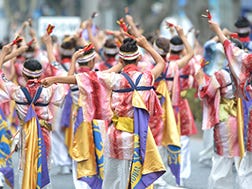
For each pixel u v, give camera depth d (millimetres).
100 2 83125
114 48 29297
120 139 21250
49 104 22469
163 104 26172
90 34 31766
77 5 100500
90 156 24969
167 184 27094
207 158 32656
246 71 21969
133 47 21344
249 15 69562
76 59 23812
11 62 30109
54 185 28156
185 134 28250
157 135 26000
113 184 21812
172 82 26344
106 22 73750
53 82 20703
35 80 22047
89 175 24828
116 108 21234
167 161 26438
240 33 30438
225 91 23953
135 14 82938
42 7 88562
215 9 73938
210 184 24500
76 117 25375
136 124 21109
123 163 21406
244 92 22141
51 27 25531
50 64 25781
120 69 22422
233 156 24016
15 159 26250
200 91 24312
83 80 20938
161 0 87062
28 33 34469
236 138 23984
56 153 30422
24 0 78500
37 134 22094
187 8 62062
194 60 28078
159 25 78812
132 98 21141
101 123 25203
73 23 45156
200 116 40844
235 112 24016
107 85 21094
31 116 22016
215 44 27484
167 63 26328
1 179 25047
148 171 21109
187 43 26359
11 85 22141
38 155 22094
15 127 34219
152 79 21422
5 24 98438
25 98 22016
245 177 23391
